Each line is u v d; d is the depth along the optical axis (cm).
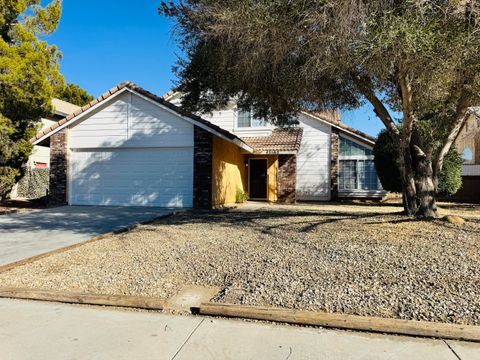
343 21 612
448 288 429
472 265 505
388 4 606
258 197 1922
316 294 426
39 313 405
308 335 346
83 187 1520
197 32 895
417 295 413
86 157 1520
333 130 1959
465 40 585
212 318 390
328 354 309
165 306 414
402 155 929
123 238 797
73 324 375
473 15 604
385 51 602
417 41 568
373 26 594
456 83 727
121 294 448
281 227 870
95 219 1109
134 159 1483
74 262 598
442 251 578
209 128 1369
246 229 877
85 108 1478
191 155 1432
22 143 1647
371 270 502
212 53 865
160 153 1460
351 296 417
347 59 662
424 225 788
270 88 932
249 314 385
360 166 1958
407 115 824
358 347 321
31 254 670
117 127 1481
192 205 1420
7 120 1460
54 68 1655
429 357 302
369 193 1939
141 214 1221
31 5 1620
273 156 1838
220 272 529
